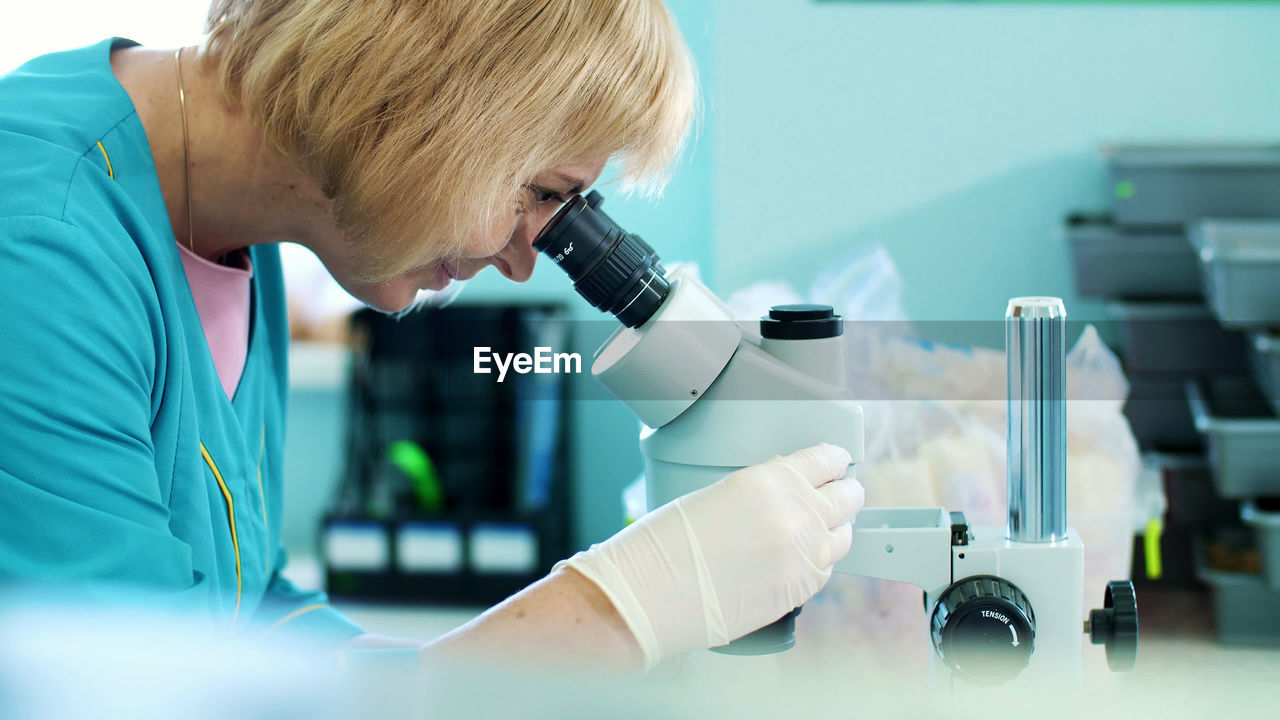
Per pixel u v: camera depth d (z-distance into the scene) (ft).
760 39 9.79
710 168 10.05
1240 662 3.48
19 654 2.57
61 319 3.40
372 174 3.66
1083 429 4.37
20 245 3.42
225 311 4.20
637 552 3.40
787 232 10.04
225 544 4.03
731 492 3.43
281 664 2.59
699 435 3.52
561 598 3.37
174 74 3.94
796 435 3.51
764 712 2.72
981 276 9.96
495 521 10.69
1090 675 3.45
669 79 3.77
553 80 3.61
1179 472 8.16
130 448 3.45
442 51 3.59
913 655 4.00
